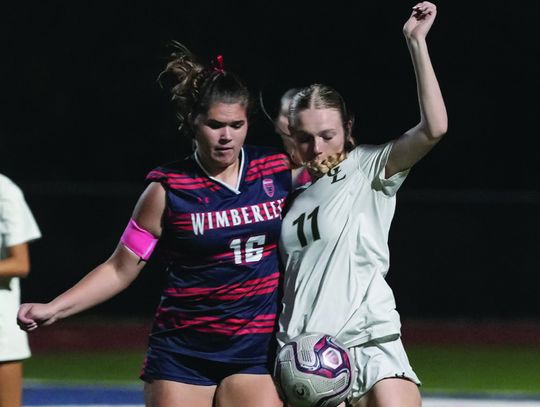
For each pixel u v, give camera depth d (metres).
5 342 20.44
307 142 16.70
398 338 16.64
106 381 37.50
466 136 77.56
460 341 50.31
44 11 79.94
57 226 56.69
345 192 16.61
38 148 77.06
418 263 57.12
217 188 16.56
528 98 78.88
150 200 16.64
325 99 16.56
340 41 80.69
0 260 20.69
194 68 16.48
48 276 56.44
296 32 80.50
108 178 76.75
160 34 80.00
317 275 16.52
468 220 57.28
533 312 57.28
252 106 16.27
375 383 16.16
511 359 44.66
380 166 16.58
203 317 16.81
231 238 16.55
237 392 16.84
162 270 56.88
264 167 16.97
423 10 16.30
